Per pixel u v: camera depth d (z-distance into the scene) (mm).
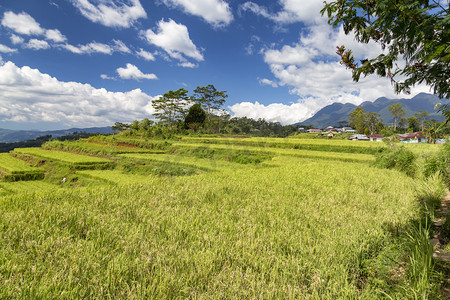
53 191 6098
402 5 1268
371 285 2520
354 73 1906
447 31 1238
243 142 38781
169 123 77062
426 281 2127
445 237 3572
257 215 4777
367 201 6141
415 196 6410
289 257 2920
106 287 2232
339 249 3164
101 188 6844
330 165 16312
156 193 6656
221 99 83688
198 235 3562
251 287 2332
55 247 2980
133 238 3283
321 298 2244
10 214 4039
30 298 2010
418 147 20734
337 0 1614
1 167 27688
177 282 2352
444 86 1552
